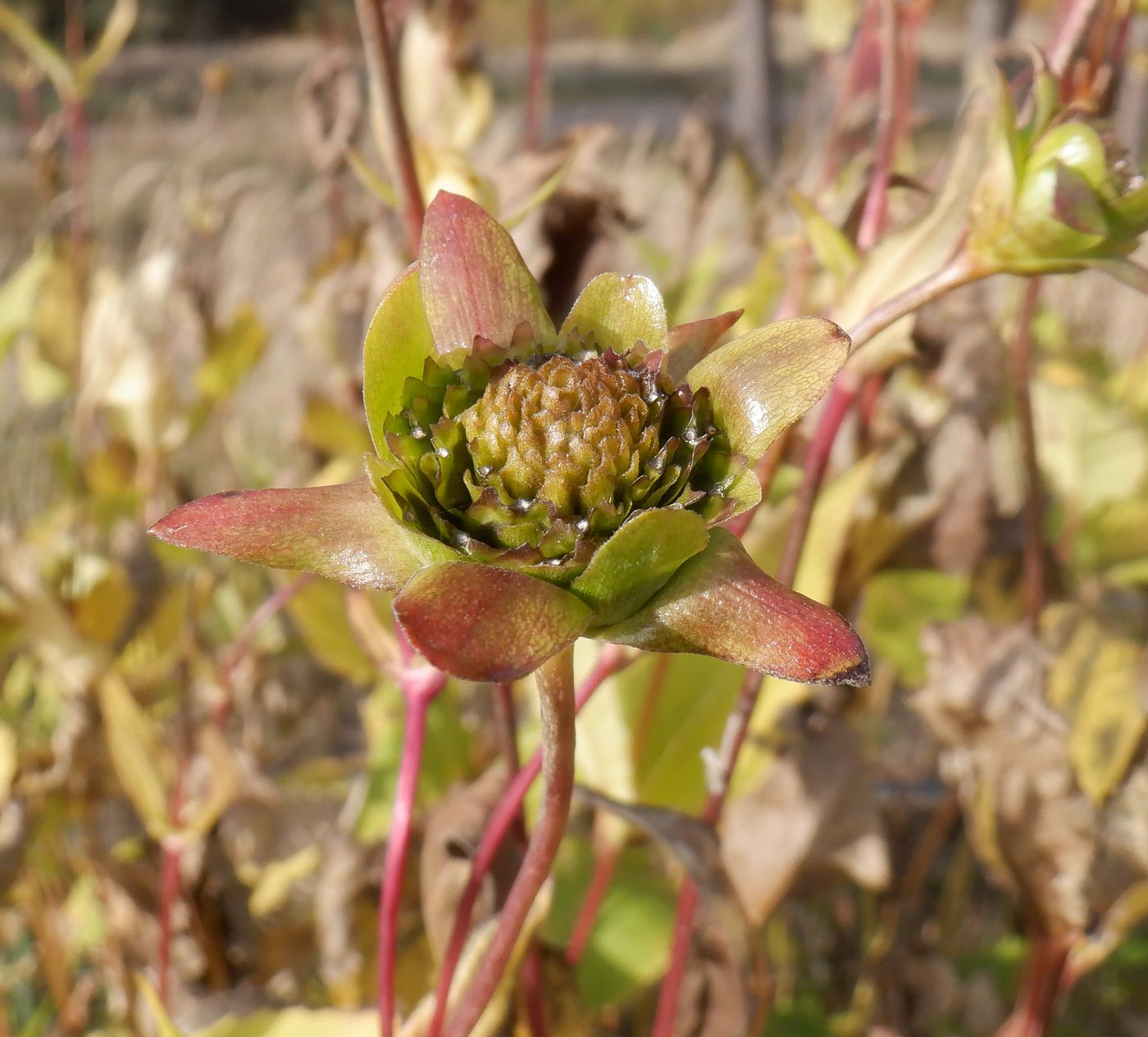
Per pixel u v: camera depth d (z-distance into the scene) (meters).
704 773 0.17
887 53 0.15
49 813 0.20
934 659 0.17
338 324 0.23
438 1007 0.12
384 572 0.09
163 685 0.23
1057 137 0.11
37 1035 0.22
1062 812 0.16
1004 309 0.22
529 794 0.18
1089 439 0.25
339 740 0.30
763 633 0.08
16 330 0.25
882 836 0.17
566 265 0.19
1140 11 0.14
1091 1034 0.24
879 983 0.21
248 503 0.09
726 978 0.16
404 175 0.13
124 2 0.25
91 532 0.24
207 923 0.20
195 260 0.35
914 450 0.20
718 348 0.10
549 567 0.08
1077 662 0.16
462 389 0.09
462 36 0.19
